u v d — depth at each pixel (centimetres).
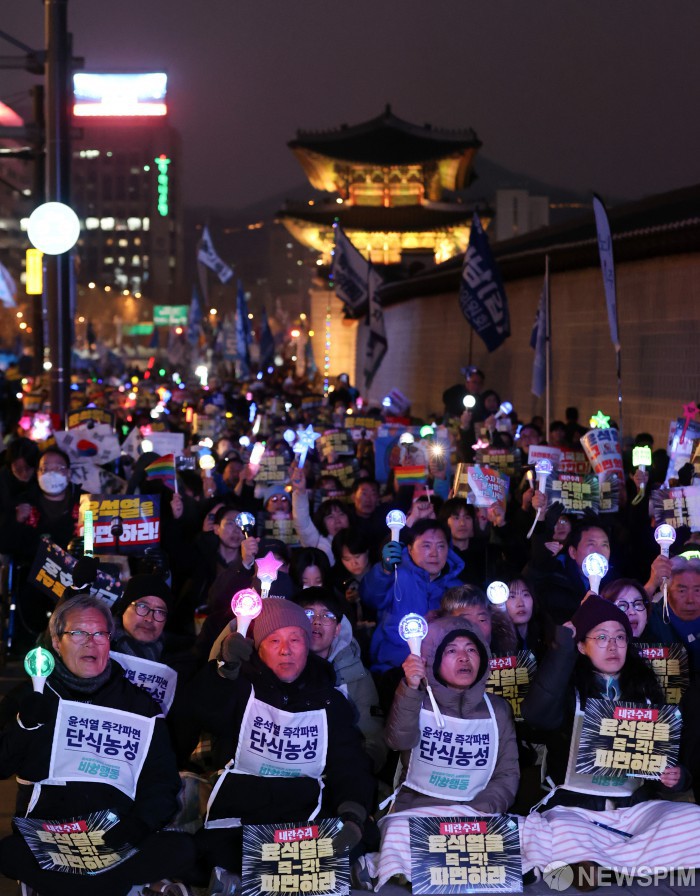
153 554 765
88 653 549
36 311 2669
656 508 945
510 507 1068
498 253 3000
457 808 595
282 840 564
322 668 597
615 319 1388
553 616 766
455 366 3312
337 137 7425
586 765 603
